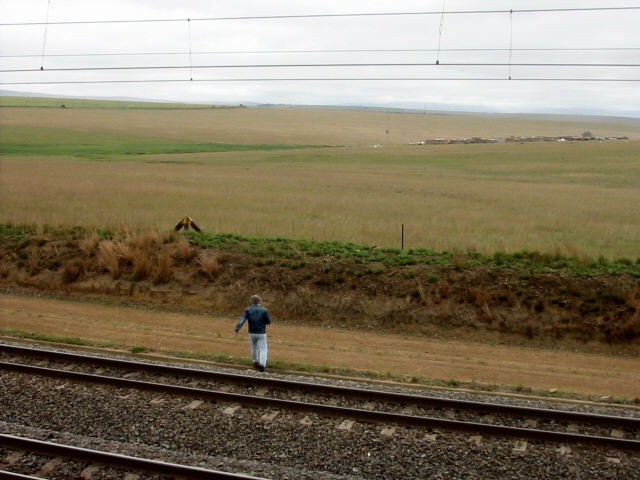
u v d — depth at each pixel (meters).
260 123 190.75
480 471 9.41
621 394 13.09
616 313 16.83
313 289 19.50
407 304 18.38
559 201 47.50
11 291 21.58
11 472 9.16
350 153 109.38
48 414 11.23
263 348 13.86
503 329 17.22
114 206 35.75
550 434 10.18
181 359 14.49
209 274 20.69
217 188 49.28
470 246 22.95
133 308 19.95
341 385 12.68
